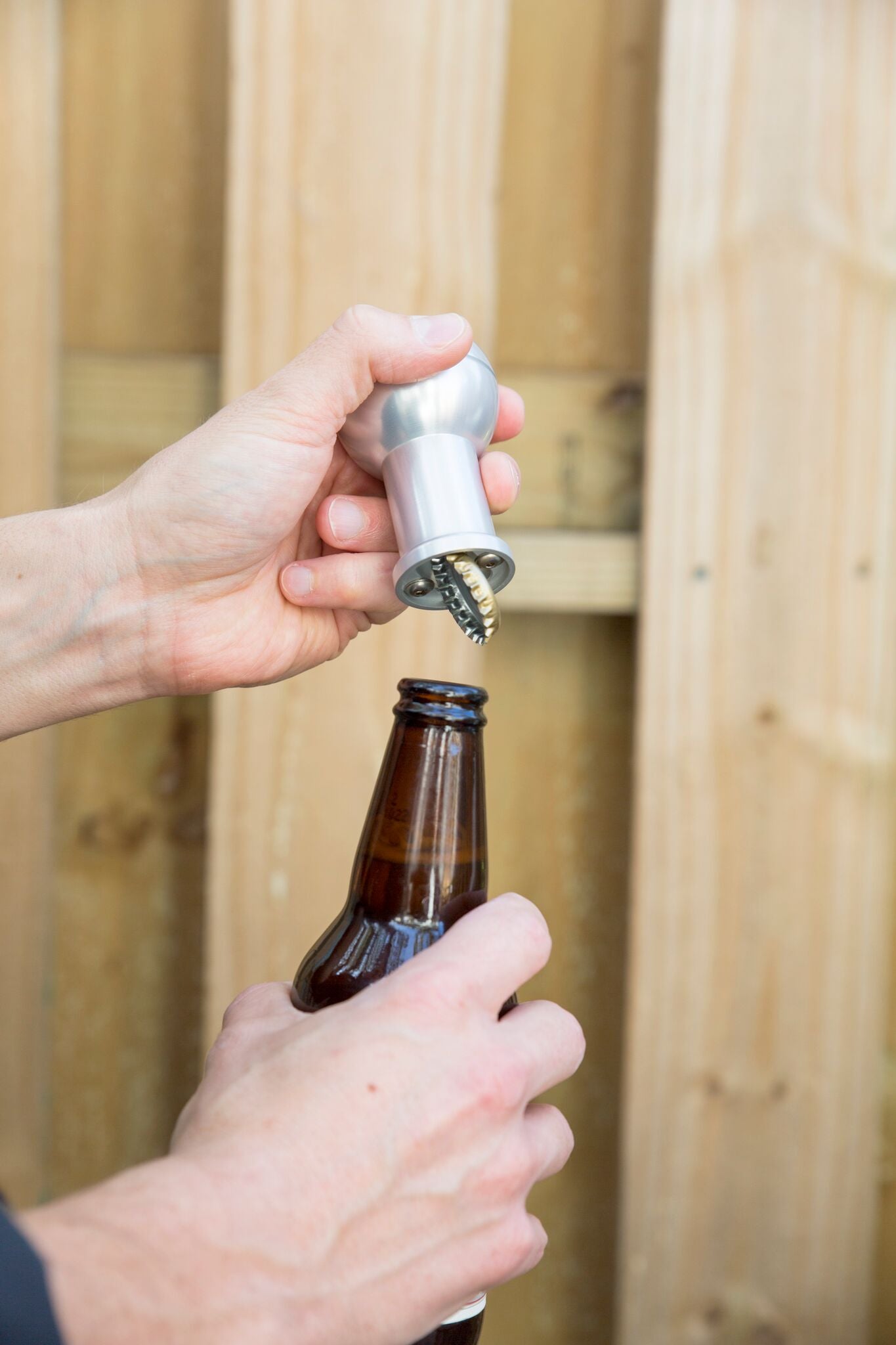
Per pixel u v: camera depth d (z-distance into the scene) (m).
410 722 0.73
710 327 0.97
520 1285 1.03
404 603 0.79
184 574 0.79
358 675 0.97
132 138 1.00
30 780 0.98
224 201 1.00
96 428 1.00
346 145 0.96
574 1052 0.72
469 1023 0.69
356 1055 0.66
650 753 0.98
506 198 1.01
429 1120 0.65
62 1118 1.02
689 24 0.96
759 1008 0.98
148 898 1.02
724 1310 0.98
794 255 0.97
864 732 0.98
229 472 0.77
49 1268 0.52
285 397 0.77
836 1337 0.99
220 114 1.00
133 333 1.01
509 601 0.99
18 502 0.97
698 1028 0.98
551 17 1.00
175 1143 0.68
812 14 0.97
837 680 0.98
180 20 1.00
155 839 1.02
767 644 0.98
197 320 1.01
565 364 1.01
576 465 1.01
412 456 0.76
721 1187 0.98
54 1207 0.59
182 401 1.00
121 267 1.00
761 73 0.97
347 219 0.96
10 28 0.96
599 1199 1.02
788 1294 0.99
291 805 0.97
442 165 0.97
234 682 0.82
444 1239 0.66
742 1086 0.98
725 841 0.98
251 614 0.81
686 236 0.97
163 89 1.00
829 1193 0.99
